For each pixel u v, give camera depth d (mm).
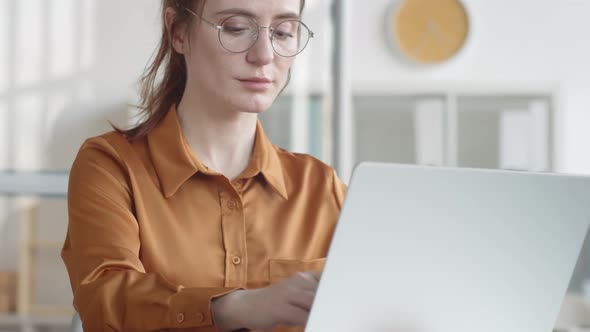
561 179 991
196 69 1378
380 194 894
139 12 3289
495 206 957
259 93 1344
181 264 1353
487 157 3709
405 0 3676
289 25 1348
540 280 1017
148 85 1506
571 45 3729
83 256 1285
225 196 1410
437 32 3693
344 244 893
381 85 3670
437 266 947
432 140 3684
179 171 1388
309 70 3643
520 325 1032
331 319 916
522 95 3729
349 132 3648
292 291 991
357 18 3662
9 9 3256
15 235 3268
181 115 1450
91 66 3285
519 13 3717
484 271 977
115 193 1354
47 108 3270
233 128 1432
